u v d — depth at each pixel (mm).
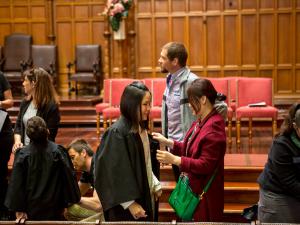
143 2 10469
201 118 3541
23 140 4770
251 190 5477
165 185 5664
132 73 10531
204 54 10422
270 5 10219
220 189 3521
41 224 2965
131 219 3240
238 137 7230
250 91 7809
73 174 3955
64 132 8773
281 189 3395
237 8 10281
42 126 3885
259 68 10328
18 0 11312
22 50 11086
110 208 3146
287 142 3318
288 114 3361
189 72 4039
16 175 3877
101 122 9141
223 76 10422
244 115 7246
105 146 3178
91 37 11180
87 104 9766
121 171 3137
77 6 11180
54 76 10547
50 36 11266
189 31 10422
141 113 3203
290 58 10266
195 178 3473
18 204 3863
